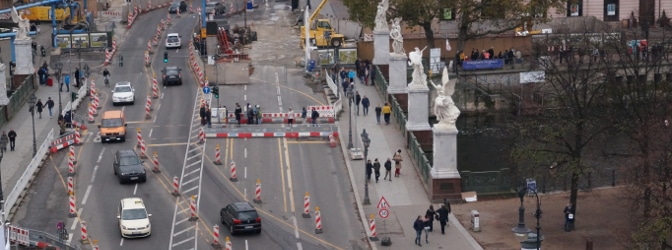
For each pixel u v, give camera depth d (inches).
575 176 6707.7
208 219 6929.1
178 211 7062.0
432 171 7194.9
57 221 6870.1
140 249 6437.0
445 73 7175.2
